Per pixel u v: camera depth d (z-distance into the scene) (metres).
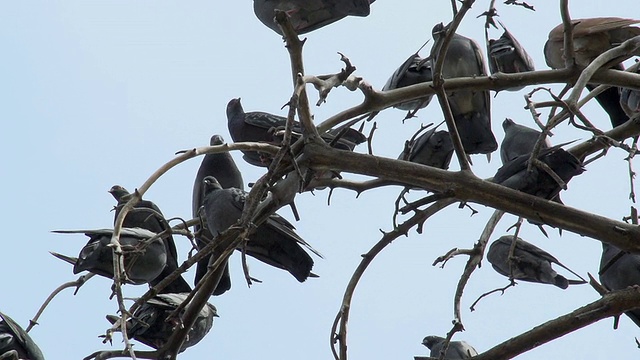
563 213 12.02
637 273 14.35
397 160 12.26
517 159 12.42
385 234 12.53
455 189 12.07
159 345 13.75
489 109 14.88
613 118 16.06
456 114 14.94
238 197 13.58
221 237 10.69
